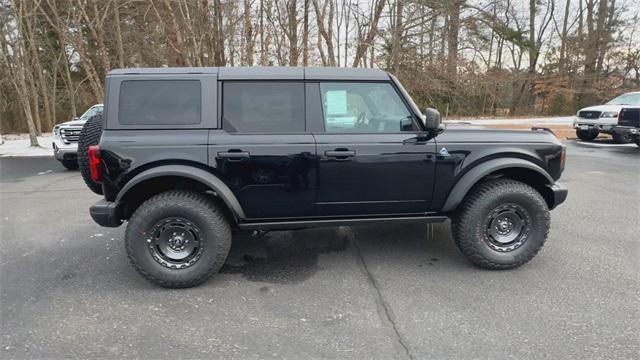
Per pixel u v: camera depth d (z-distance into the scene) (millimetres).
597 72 23812
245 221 3232
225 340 2422
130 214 3299
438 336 2422
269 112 3117
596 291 2951
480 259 3316
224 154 3002
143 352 2309
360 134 3176
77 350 2336
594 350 2258
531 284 3086
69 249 3980
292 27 12961
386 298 2910
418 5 13383
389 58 14516
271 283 3197
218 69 3129
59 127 8586
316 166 3113
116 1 13078
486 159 3301
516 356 2217
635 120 10016
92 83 13766
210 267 3094
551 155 3400
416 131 3264
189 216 3031
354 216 3307
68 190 6793
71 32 15656
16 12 13508
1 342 2412
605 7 23297
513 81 22672
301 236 4297
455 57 15797
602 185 6531
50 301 2926
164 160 2975
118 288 3133
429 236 4242
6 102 20922
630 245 3867
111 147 2928
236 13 13016
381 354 2254
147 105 3010
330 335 2455
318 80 3174
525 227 3338
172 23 12875
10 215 5223
